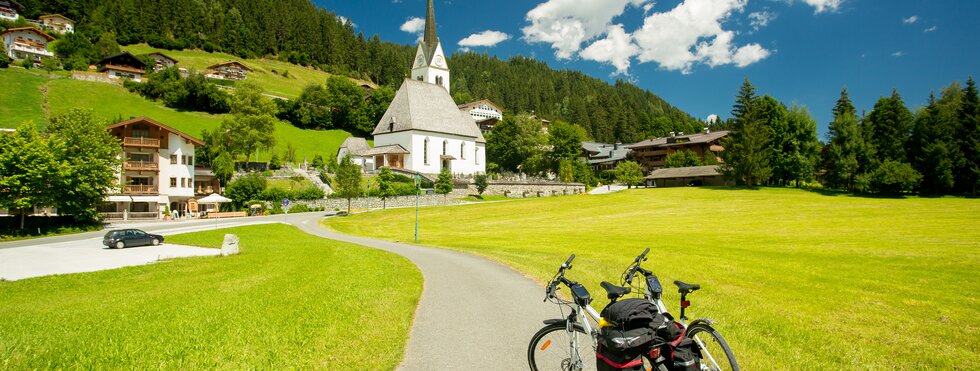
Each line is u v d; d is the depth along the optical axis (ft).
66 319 34.47
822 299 42.47
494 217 189.78
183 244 110.83
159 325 31.19
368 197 227.61
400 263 63.41
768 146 294.25
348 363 23.58
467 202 252.21
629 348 16.87
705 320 18.25
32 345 27.09
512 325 31.48
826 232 127.65
